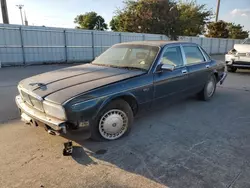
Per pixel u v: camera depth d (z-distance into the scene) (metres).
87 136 2.87
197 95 5.38
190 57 4.70
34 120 2.89
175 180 2.33
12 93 5.95
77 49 15.09
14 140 3.17
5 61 12.19
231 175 2.42
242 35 43.28
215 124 3.90
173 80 4.01
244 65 9.61
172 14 24.42
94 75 3.33
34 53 13.23
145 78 3.46
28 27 12.66
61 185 2.25
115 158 2.74
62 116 2.61
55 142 3.13
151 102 3.65
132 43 4.36
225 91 6.55
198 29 30.72
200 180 2.33
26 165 2.58
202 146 3.07
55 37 13.90
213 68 5.34
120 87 3.08
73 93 2.72
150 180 2.33
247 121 4.07
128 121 3.31
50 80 3.18
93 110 2.79
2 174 2.41
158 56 3.76
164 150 2.95
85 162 2.65
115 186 2.23
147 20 23.81
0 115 4.21
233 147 3.06
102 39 16.16
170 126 3.78
